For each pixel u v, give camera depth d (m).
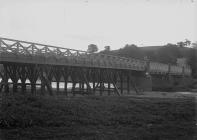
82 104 22.44
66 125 16.86
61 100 22.73
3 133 14.33
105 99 26.84
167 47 84.94
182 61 72.19
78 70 33.44
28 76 27.50
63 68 31.66
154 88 54.06
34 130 15.27
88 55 34.19
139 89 49.25
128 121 19.12
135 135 15.55
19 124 15.98
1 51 23.61
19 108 18.14
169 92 49.00
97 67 35.59
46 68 28.25
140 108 24.11
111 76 39.25
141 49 88.00
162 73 57.72
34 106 19.62
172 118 20.97
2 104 18.31
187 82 59.12
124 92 45.09
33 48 26.53
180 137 15.48
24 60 25.48
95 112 20.62
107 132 15.85
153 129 17.22
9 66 26.22
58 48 29.70
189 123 19.14
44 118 17.33
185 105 26.06
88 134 15.20
